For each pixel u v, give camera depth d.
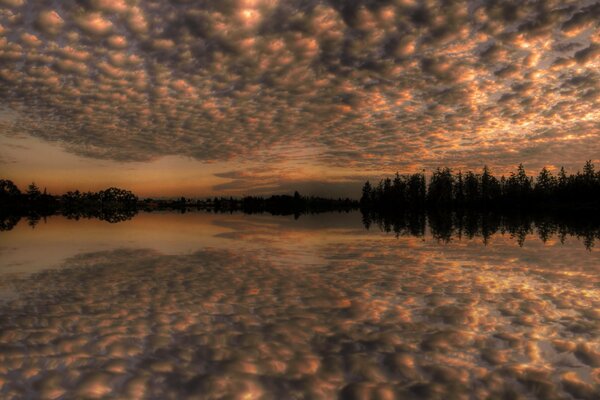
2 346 4.97
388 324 5.94
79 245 16.80
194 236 21.53
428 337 5.35
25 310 6.65
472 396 3.72
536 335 5.39
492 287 8.43
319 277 9.65
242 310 6.70
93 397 3.70
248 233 23.84
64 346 4.99
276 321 6.09
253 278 9.50
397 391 3.82
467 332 5.54
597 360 4.54
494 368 4.34
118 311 6.62
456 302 7.20
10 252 14.34
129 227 30.05
